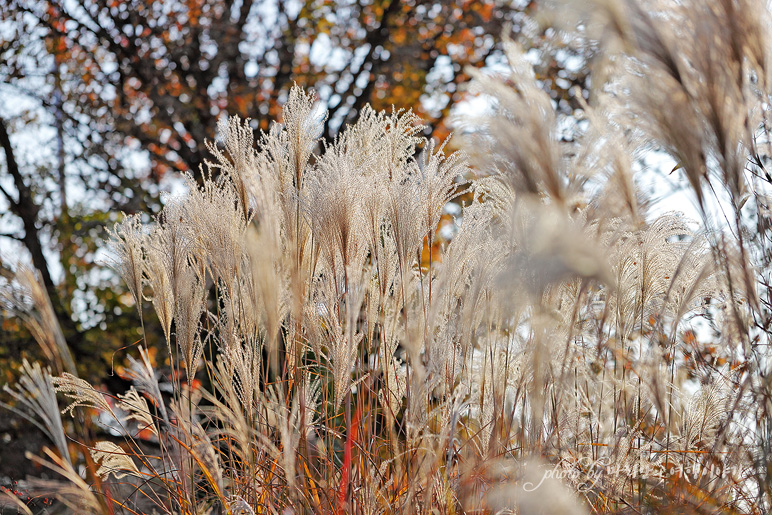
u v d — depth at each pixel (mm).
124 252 2494
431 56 10594
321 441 2311
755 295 1805
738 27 1507
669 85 1560
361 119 2539
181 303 2434
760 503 1868
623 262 2225
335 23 10617
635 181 1797
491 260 2133
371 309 2291
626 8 1531
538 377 1902
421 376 1983
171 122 9359
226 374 2359
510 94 1493
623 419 2379
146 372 2457
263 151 2334
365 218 2199
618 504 2104
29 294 1884
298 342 2248
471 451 2307
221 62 9852
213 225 2342
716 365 2352
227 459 2488
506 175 1571
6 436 6488
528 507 1350
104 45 9523
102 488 2174
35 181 9102
